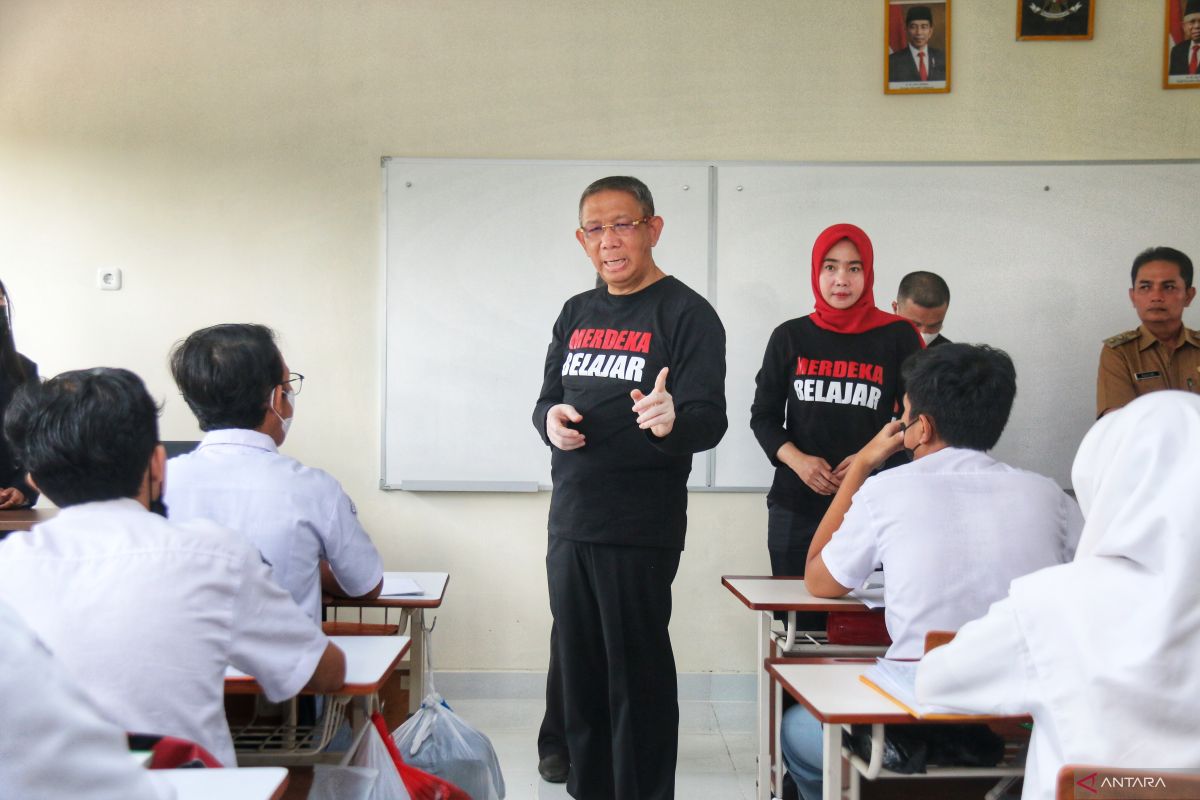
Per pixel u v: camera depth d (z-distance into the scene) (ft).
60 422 3.89
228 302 11.40
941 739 4.62
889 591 5.41
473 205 11.43
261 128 11.41
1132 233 11.35
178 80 11.36
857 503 5.71
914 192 11.41
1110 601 3.22
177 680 3.81
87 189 11.33
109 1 11.32
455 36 11.42
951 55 11.39
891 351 9.66
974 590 5.21
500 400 11.44
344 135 11.41
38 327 11.29
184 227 11.38
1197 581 3.05
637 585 7.00
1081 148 11.39
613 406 7.06
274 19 11.39
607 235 7.14
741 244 11.41
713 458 11.44
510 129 11.43
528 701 11.36
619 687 6.95
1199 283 11.18
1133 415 3.29
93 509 3.98
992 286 11.42
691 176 11.41
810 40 11.42
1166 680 3.07
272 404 5.88
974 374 5.62
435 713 6.62
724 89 11.41
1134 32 11.33
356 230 11.44
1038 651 3.35
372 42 11.42
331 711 5.11
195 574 3.93
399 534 11.46
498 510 11.48
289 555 5.58
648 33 11.43
